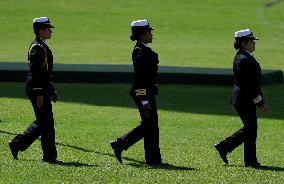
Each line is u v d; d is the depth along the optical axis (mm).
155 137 37469
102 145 43750
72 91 68938
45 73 36375
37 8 157500
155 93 36719
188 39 130250
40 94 36281
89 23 145250
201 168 37438
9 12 152750
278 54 112688
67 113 56688
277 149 45375
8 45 121188
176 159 40281
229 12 158125
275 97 69375
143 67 36062
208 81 74250
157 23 145875
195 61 103250
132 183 33125
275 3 169750
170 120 55406
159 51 113812
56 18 148875
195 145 45344
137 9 159000
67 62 100875
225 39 131250
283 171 37156
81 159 38906
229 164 39188
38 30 36312
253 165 38188
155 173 35156
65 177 33875
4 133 46219
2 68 74875
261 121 56312
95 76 74000
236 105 37625
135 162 38625
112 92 68875
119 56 108938
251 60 37219
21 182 32812
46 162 37250
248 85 37219
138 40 36406
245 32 37344
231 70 77375
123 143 37188
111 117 55500
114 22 146750
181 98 66625
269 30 141500
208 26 144500
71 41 126688
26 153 39812
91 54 110750
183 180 33875
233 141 38188
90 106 60781
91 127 50625
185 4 164625
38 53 36000
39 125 37094
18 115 54562
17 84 72750
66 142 44344
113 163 37844
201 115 58312
